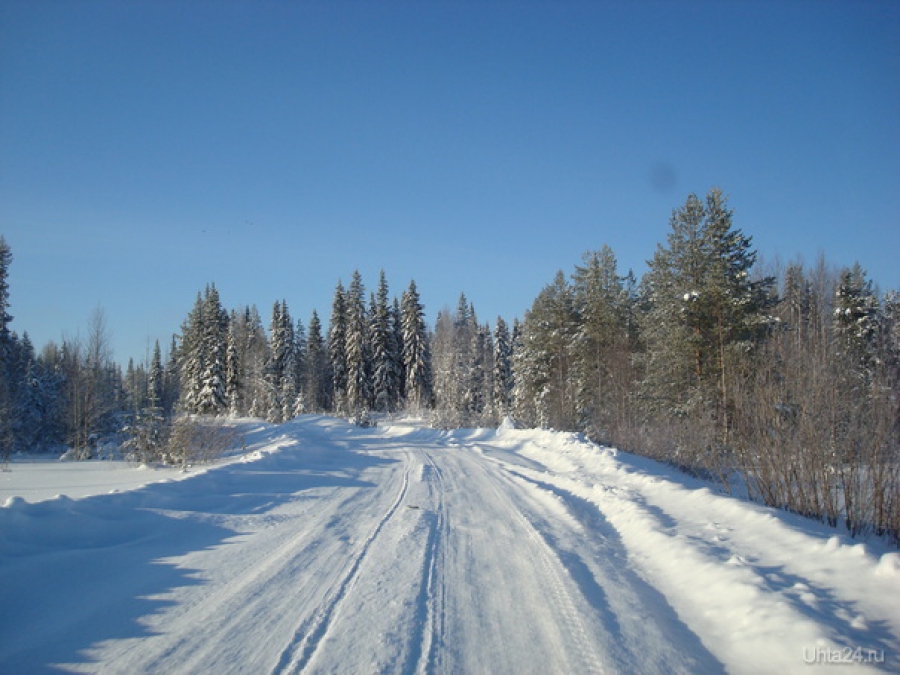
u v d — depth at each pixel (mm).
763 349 12227
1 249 36344
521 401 41531
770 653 4297
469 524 9016
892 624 4426
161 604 5316
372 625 4926
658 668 4238
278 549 7312
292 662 4195
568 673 4129
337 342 59500
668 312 23891
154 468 20359
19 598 5176
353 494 11750
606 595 5812
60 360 52031
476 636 4754
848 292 22656
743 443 10289
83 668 4035
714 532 7266
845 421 8219
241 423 39125
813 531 6766
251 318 69625
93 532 7121
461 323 72375
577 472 14273
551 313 38438
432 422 42750
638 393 26891
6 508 6703
